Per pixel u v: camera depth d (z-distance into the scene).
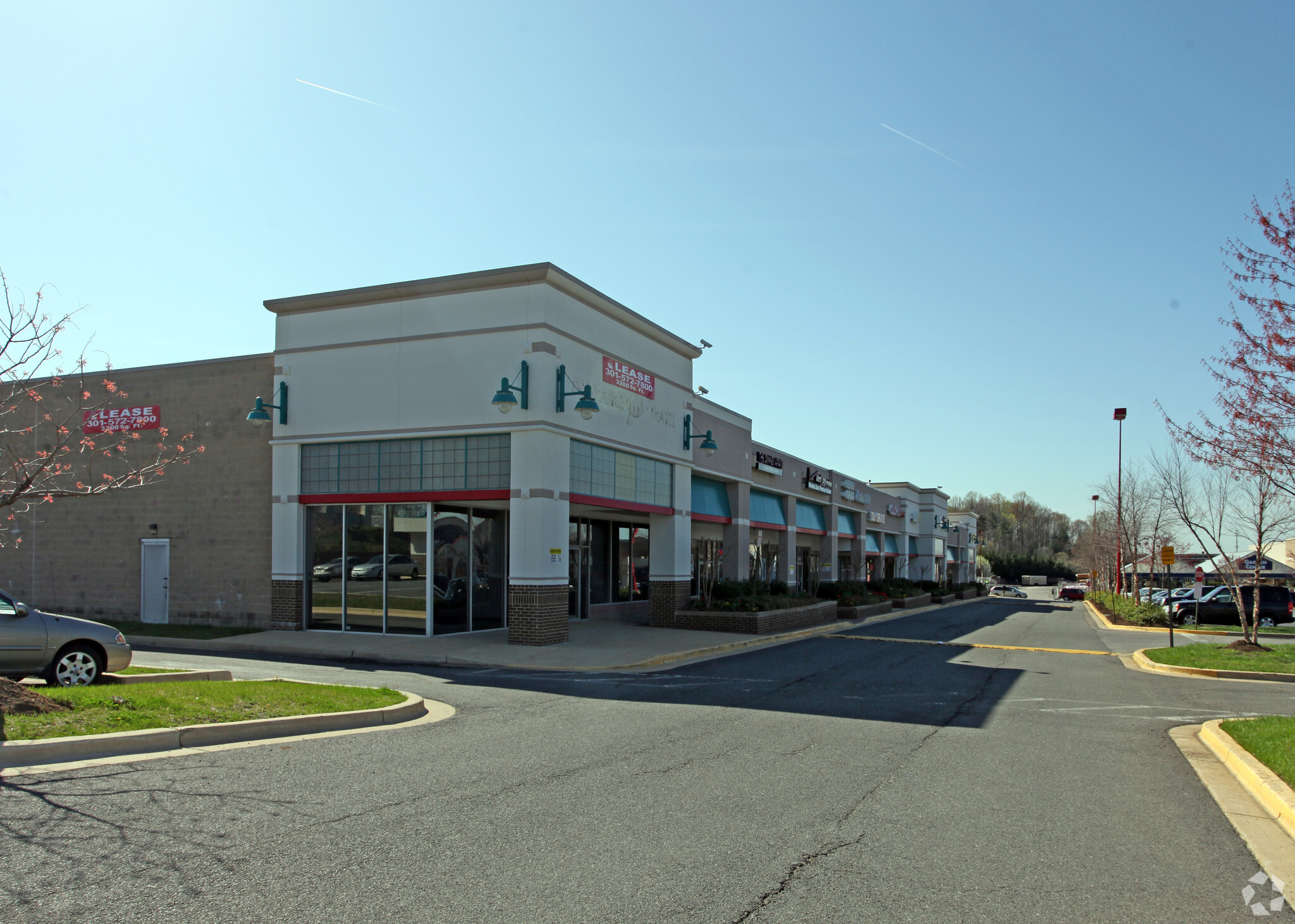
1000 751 9.73
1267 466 11.65
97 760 8.02
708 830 6.49
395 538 20.94
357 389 21.19
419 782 7.64
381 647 19.00
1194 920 5.06
